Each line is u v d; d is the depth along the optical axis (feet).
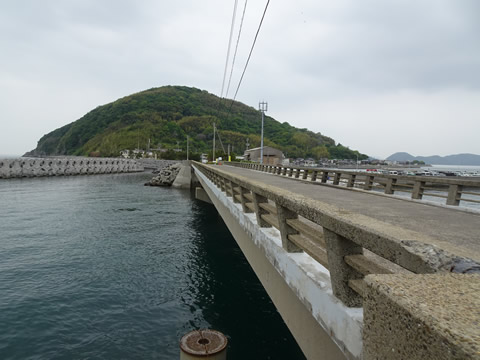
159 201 115.24
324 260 8.30
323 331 8.81
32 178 206.08
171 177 177.78
